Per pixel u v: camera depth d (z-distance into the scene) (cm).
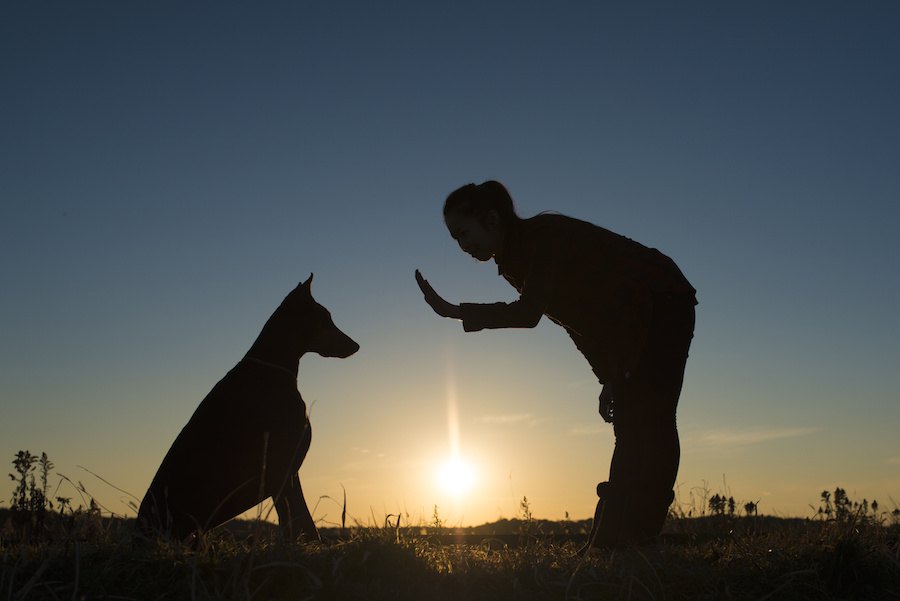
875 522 490
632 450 462
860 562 394
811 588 377
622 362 463
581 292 462
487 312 452
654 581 370
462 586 358
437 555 402
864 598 376
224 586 333
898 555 416
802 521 596
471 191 468
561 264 455
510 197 473
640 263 462
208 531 419
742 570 395
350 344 596
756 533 525
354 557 370
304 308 570
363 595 335
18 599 313
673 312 460
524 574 375
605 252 460
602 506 480
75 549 356
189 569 345
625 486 461
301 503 520
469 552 419
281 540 375
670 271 466
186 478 473
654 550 432
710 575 383
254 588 337
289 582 342
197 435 488
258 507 385
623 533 455
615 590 361
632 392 462
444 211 475
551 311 479
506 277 490
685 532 579
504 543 457
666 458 459
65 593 328
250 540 400
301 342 566
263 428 505
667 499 464
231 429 495
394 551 379
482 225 465
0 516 607
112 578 339
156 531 407
